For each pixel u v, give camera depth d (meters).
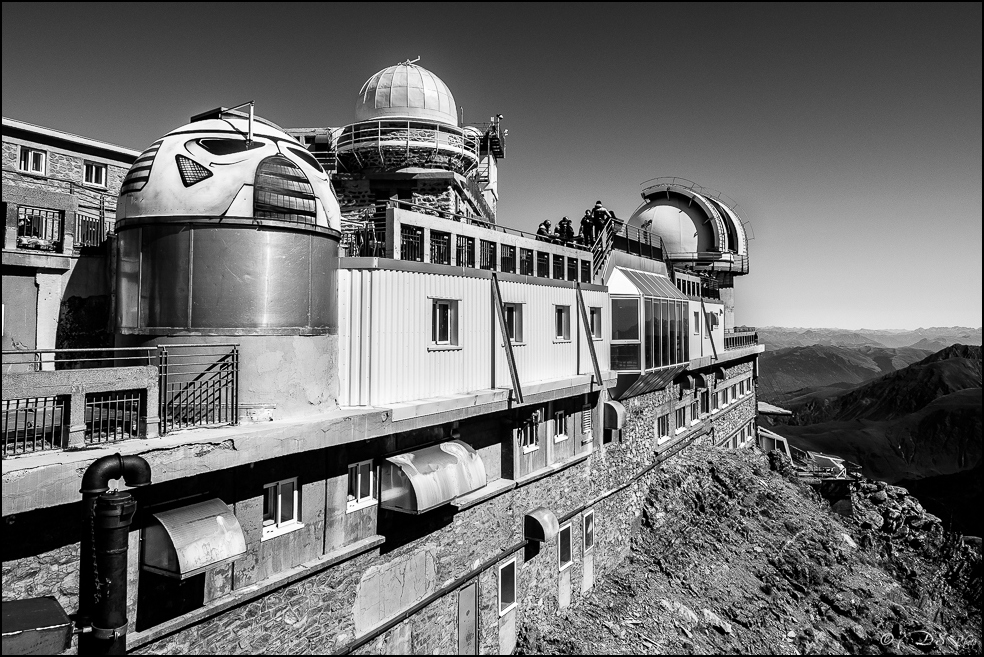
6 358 11.87
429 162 24.33
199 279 10.15
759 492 29.86
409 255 15.50
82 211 18.30
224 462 9.08
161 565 8.61
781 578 23.69
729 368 40.62
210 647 9.46
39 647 6.82
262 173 10.57
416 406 12.62
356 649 11.81
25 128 20.42
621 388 22.92
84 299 13.26
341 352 12.29
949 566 28.89
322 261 11.34
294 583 10.66
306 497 10.93
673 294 27.44
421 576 13.47
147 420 8.85
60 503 7.44
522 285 17.48
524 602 17.09
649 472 25.58
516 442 16.78
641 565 22.33
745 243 49.91
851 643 20.88
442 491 12.74
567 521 19.14
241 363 10.23
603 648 16.67
